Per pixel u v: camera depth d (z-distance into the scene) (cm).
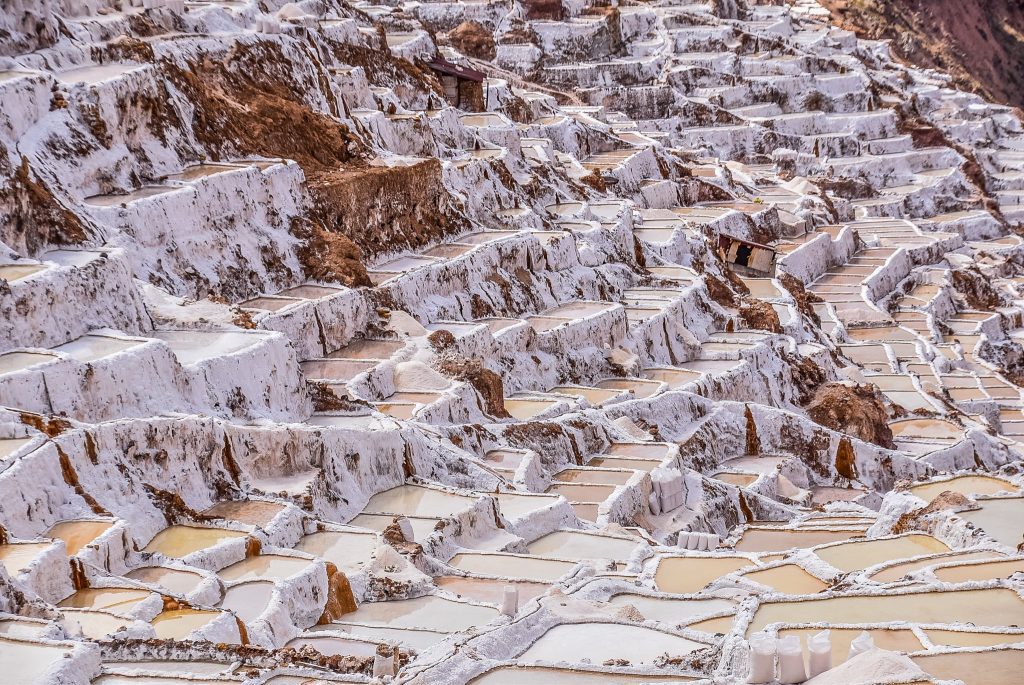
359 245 7131
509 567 4588
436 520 4766
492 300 7569
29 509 3691
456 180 8444
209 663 3009
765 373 8644
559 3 18188
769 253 11669
